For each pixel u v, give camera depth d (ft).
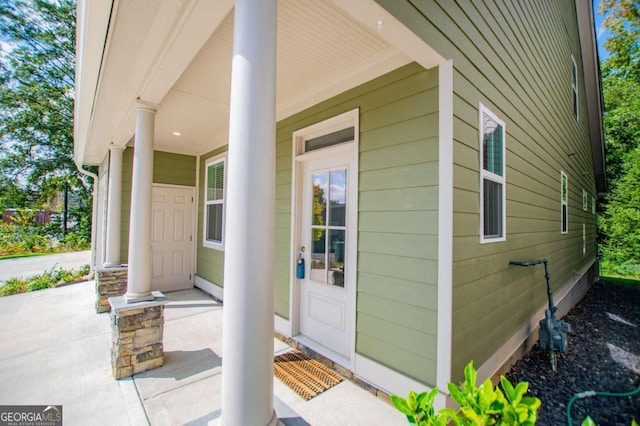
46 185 42.70
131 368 8.17
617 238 35.22
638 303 20.24
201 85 9.33
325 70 8.50
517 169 10.86
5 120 40.16
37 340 10.59
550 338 10.11
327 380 8.10
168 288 17.80
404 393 6.95
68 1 42.27
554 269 15.76
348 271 9.02
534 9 13.05
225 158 15.71
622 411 7.70
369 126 8.14
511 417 3.30
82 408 6.72
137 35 6.03
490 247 8.39
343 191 9.32
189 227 18.72
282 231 11.32
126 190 16.26
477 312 7.57
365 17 5.15
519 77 11.18
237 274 3.81
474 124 7.55
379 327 7.63
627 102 35.04
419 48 6.06
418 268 6.88
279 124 11.59
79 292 18.19
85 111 10.85
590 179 31.68
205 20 5.47
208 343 10.30
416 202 6.98
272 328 4.01
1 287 19.77
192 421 6.28
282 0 5.78
